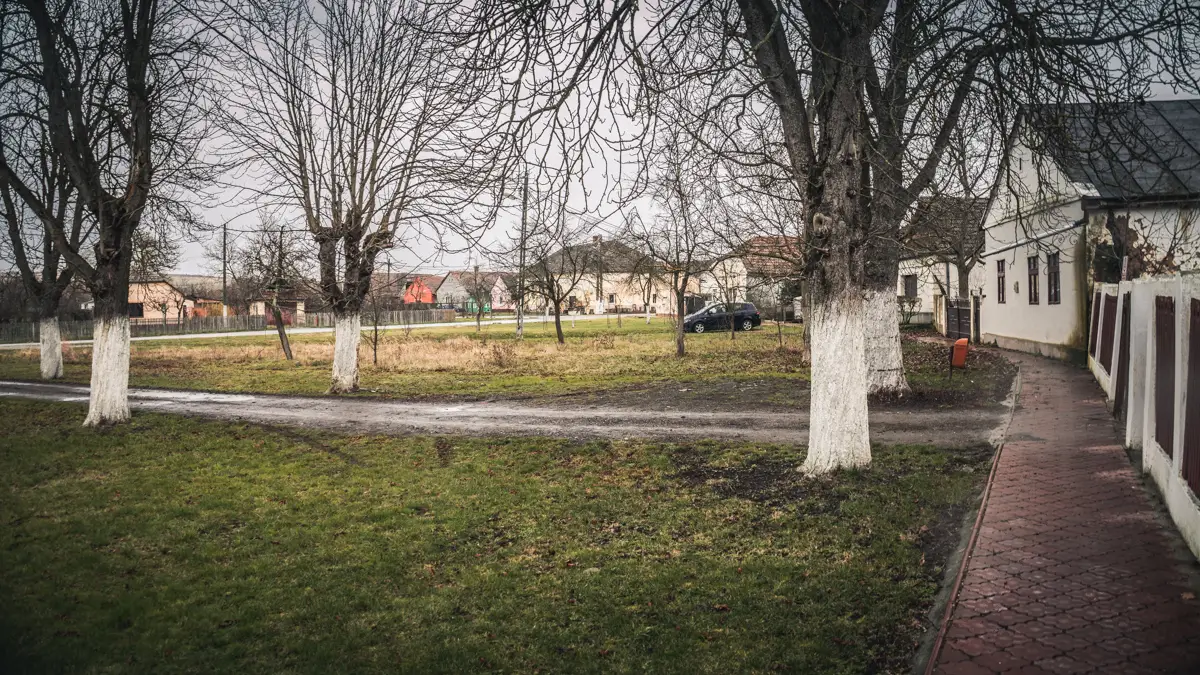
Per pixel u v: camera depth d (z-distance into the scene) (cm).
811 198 818
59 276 2483
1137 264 1658
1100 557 511
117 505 838
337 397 1769
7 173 1305
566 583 562
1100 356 1384
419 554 647
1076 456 820
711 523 685
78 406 1703
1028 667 366
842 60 704
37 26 1292
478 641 474
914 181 1276
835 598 495
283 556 652
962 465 831
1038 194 872
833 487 762
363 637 487
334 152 1856
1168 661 365
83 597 566
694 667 420
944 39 888
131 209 1371
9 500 868
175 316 7188
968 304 2973
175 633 502
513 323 6322
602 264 3625
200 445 1189
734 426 1182
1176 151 1669
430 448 1116
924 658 402
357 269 1869
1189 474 543
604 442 1084
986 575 490
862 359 834
